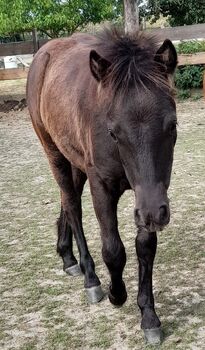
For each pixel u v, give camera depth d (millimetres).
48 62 3854
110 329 3195
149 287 3045
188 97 11703
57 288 3795
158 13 14641
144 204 2371
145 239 2936
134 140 2395
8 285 3893
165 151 2424
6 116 12008
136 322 3246
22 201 5926
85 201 5691
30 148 8688
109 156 2742
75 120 3125
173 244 4383
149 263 2998
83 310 3459
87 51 3410
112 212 2996
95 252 4344
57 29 13016
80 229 3734
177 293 3561
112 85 2463
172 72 2533
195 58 11703
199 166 6711
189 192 5738
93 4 12766
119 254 3012
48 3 12203
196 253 4180
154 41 2703
